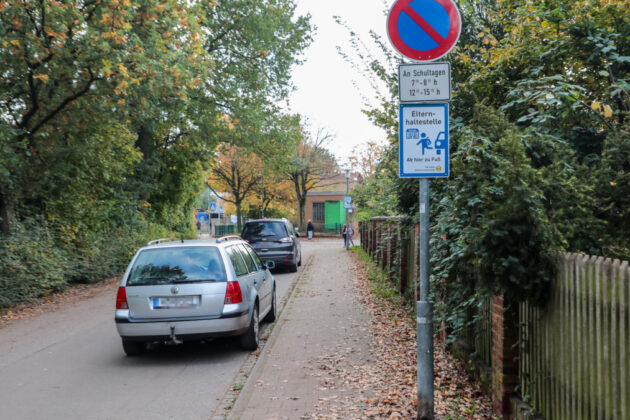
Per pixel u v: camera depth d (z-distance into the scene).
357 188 23.00
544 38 6.29
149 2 13.49
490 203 4.12
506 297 4.19
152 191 24.39
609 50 5.66
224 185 53.72
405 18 4.46
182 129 23.86
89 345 8.31
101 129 16.83
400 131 4.50
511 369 4.54
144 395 5.83
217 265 7.42
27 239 13.64
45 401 5.64
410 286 10.02
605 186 4.97
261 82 23.64
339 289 13.95
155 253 7.52
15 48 12.02
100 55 12.18
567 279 3.58
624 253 4.50
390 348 7.41
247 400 5.44
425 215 4.50
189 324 7.12
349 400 5.36
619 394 2.94
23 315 11.09
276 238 18.88
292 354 7.32
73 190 16.77
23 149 13.41
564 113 5.55
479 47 7.71
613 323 2.99
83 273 15.98
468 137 4.67
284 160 25.39
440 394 5.41
